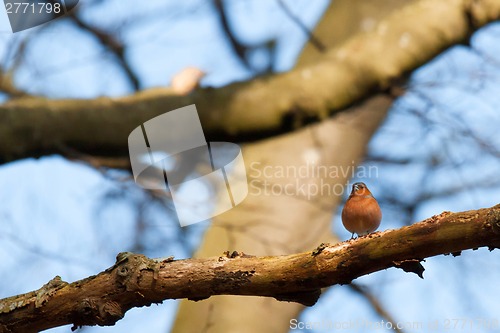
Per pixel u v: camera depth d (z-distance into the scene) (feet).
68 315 19.77
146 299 19.71
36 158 33.78
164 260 19.79
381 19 44.01
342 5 49.52
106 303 19.67
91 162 34.47
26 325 19.92
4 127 32.89
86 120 33.94
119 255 20.02
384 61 38.93
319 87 37.06
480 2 41.37
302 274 19.02
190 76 36.47
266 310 40.86
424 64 40.27
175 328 40.06
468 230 17.48
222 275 19.43
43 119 33.32
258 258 19.58
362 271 18.69
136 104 35.04
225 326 39.68
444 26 40.75
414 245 18.02
